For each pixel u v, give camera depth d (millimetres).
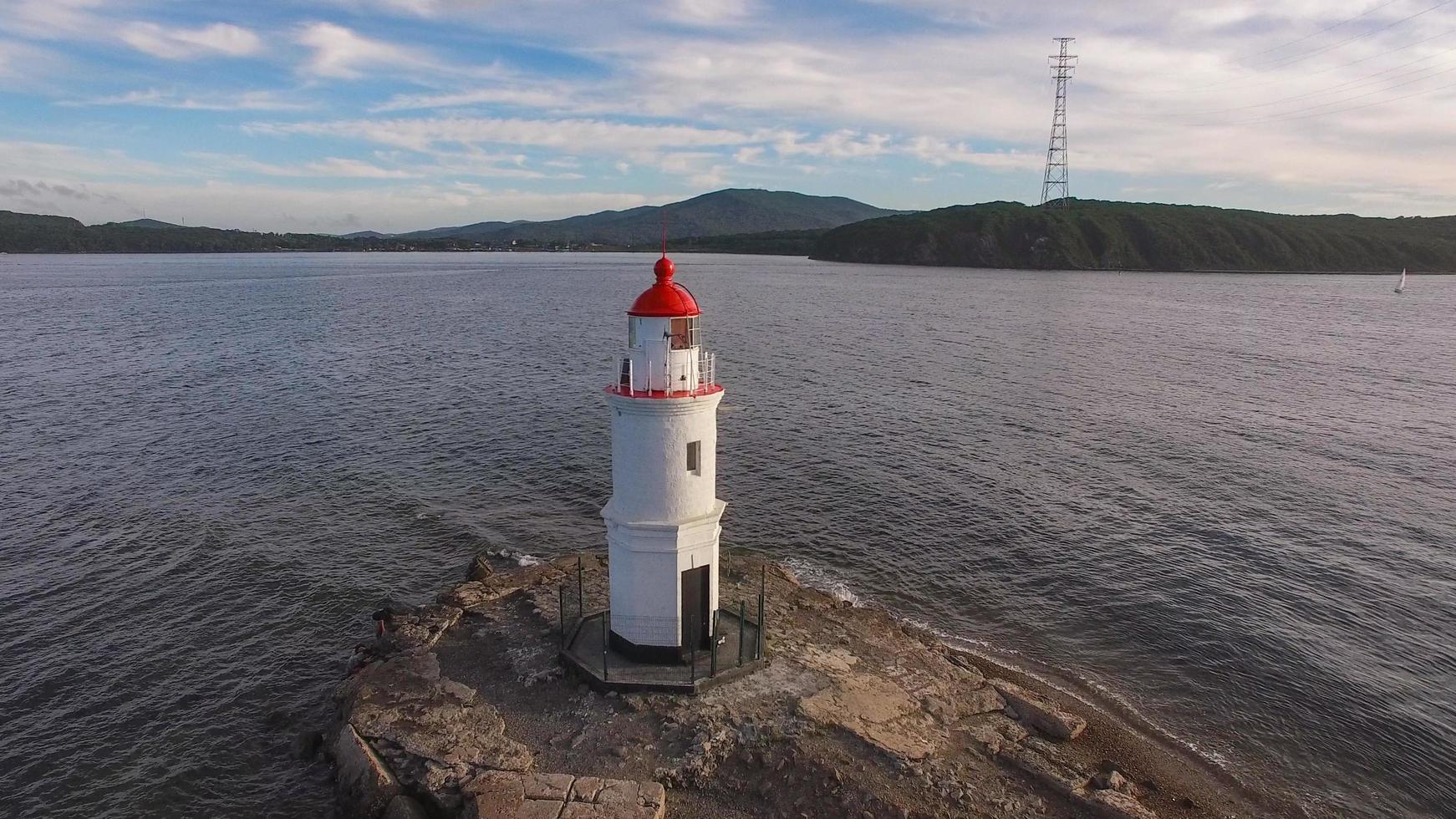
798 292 147125
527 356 75812
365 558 32969
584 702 20766
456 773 18203
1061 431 49344
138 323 95812
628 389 20016
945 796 18016
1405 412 53625
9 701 23453
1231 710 23719
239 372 66250
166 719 23078
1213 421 51406
